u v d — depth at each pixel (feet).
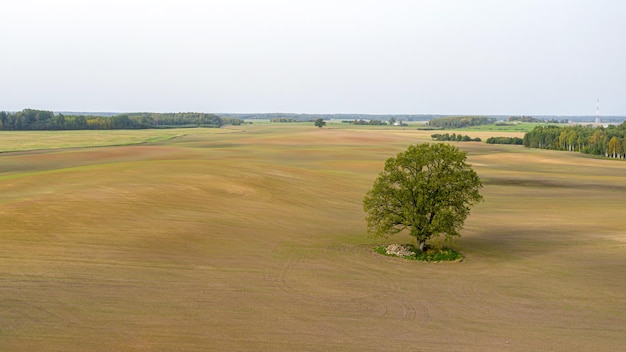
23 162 251.19
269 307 70.44
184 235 105.81
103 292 73.05
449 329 64.95
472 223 136.87
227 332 61.52
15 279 76.07
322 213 142.51
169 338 59.16
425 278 86.69
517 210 157.58
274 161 289.74
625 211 156.04
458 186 101.35
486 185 212.84
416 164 104.32
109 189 142.41
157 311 67.21
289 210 141.59
